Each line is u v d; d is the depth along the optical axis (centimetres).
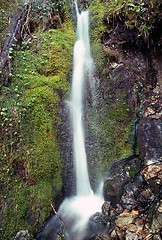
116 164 394
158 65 454
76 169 407
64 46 438
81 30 509
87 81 435
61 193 386
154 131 370
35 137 352
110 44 457
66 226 344
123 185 355
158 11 390
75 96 431
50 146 367
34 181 341
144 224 267
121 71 427
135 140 396
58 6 497
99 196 400
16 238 294
